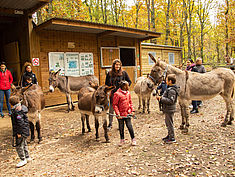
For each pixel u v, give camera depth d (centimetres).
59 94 1002
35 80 677
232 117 548
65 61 1009
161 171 319
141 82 741
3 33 1145
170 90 423
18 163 379
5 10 855
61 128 620
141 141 469
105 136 477
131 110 449
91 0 2402
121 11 2684
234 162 332
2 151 459
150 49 1697
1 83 750
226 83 534
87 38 1104
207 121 599
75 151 437
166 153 388
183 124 524
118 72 507
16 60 1019
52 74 825
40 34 923
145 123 624
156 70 561
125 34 1192
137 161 362
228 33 2567
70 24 867
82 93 552
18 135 369
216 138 451
